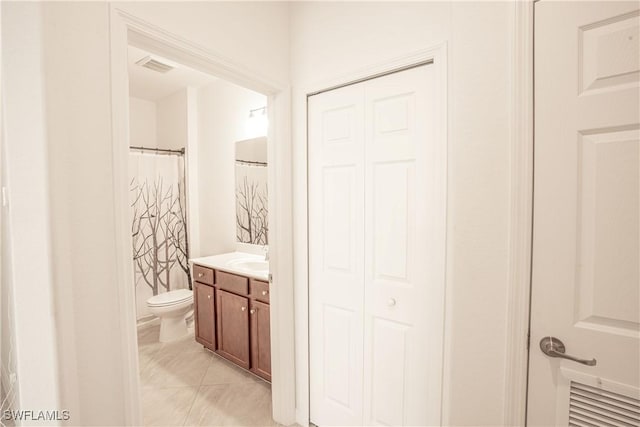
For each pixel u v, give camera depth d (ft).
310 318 5.44
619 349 2.65
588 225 2.78
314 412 5.44
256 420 5.58
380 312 4.57
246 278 6.70
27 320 2.83
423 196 4.11
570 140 2.82
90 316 2.92
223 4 4.28
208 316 7.70
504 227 3.13
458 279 3.43
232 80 4.78
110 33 3.05
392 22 4.22
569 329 2.85
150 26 3.43
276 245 5.40
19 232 2.82
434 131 3.91
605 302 2.71
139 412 3.30
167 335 8.76
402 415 4.40
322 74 5.00
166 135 11.46
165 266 10.34
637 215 2.58
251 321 6.66
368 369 4.72
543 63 2.92
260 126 8.57
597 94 2.70
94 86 2.94
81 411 2.87
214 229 10.25
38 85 2.61
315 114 5.21
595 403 2.77
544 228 2.95
